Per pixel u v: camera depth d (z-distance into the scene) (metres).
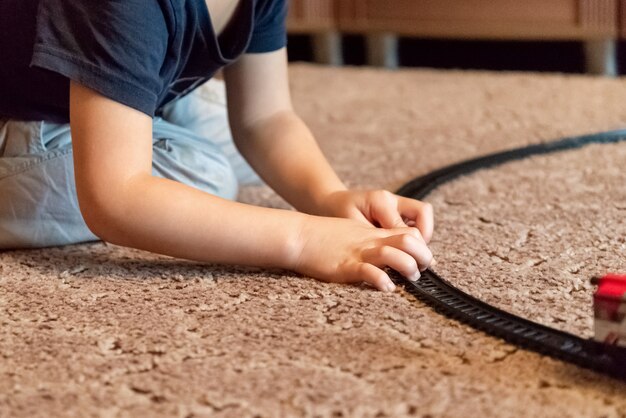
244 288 0.82
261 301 0.78
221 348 0.69
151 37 0.80
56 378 0.65
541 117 1.64
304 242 0.83
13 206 0.98
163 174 1.04
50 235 0.99
